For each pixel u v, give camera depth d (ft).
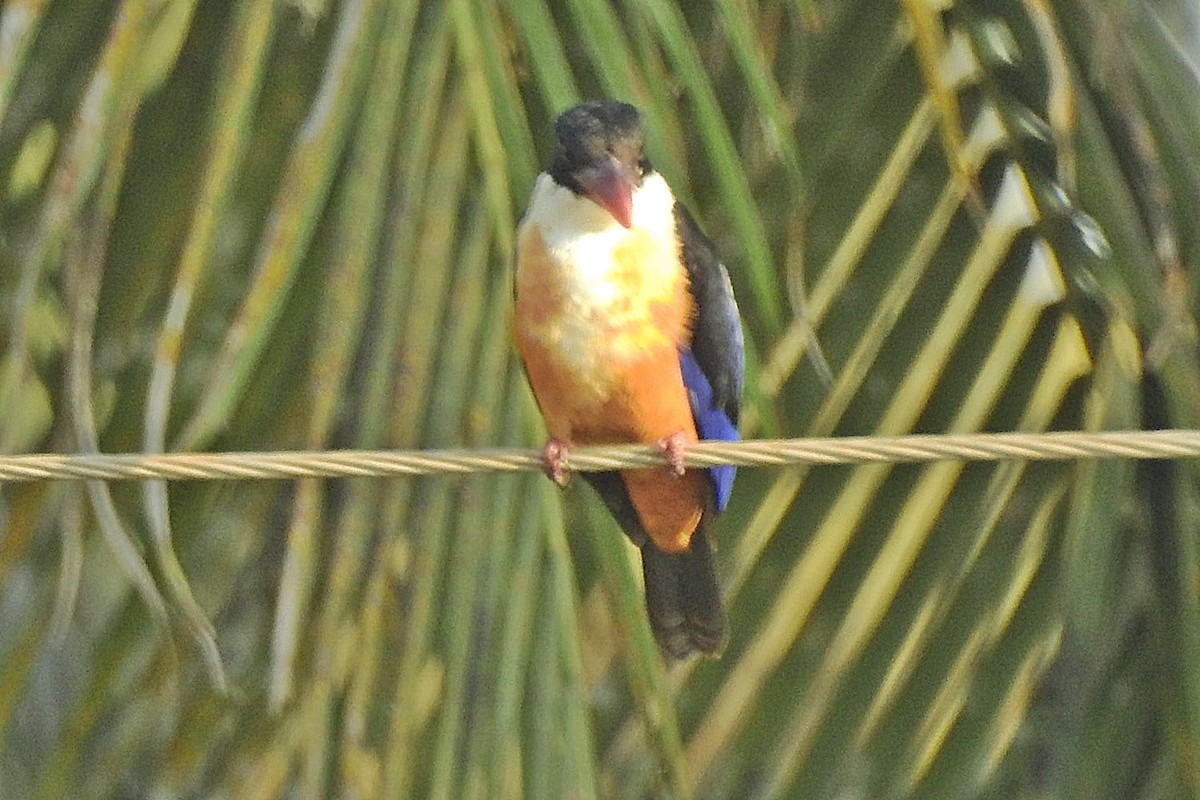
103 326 22.17
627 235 23.58
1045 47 22.56
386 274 20.71
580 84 22.74
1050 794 22.74
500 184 21.15
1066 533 23.20
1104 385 23.22
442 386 20.88
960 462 23.52
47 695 29.68
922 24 23.44
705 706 23.13
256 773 20.75
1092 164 22.72
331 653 20.51
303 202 20.11
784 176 23.82
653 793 22.88
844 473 23.73
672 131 21.81
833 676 22.98
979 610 23.07
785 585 23.53
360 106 20.67
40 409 22.88
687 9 23.82
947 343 23.63
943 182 23.81
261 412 20.95
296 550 20.49
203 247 20.18
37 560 22.91
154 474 20.15
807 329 22.50
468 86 21.13
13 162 22.25
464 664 20.66
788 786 22.70
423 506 21.11
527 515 21.42
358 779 20.25
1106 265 22.65
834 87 23.93
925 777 22.63
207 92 21.88
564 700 20.88
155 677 22.61
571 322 23.45
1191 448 21.70
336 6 21.52
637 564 25.11
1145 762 22.67
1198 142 22.90
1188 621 22.50
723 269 24.40
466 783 20.35
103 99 20.45
